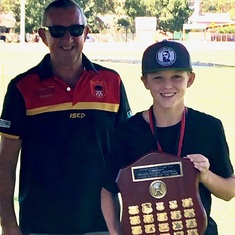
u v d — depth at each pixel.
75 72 3.13
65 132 3.05
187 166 2.40
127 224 2.40
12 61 28.95
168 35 52.50
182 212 2.40
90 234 3.09
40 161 3.05
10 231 3.09
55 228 3.06
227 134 10.48
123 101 3.20
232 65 30.95
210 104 15.64
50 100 3.05
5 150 3.09
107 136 3.10
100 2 50.53
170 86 2.47
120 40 50.91
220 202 6.27
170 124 2.52
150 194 2.40
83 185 3.05
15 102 3.05
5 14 49.78
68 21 3.04
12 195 3.13
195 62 32.56
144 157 2.41
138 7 51.41
